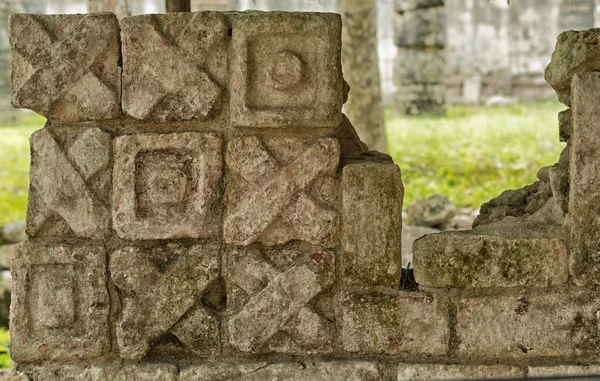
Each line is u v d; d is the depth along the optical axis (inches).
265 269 112.2
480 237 111.7
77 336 113.1
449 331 112.7
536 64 701.3
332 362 112.9
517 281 111.7
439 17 538.6
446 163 355.6
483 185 316.5
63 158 112.3
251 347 112.7
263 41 110.0
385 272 112.4
